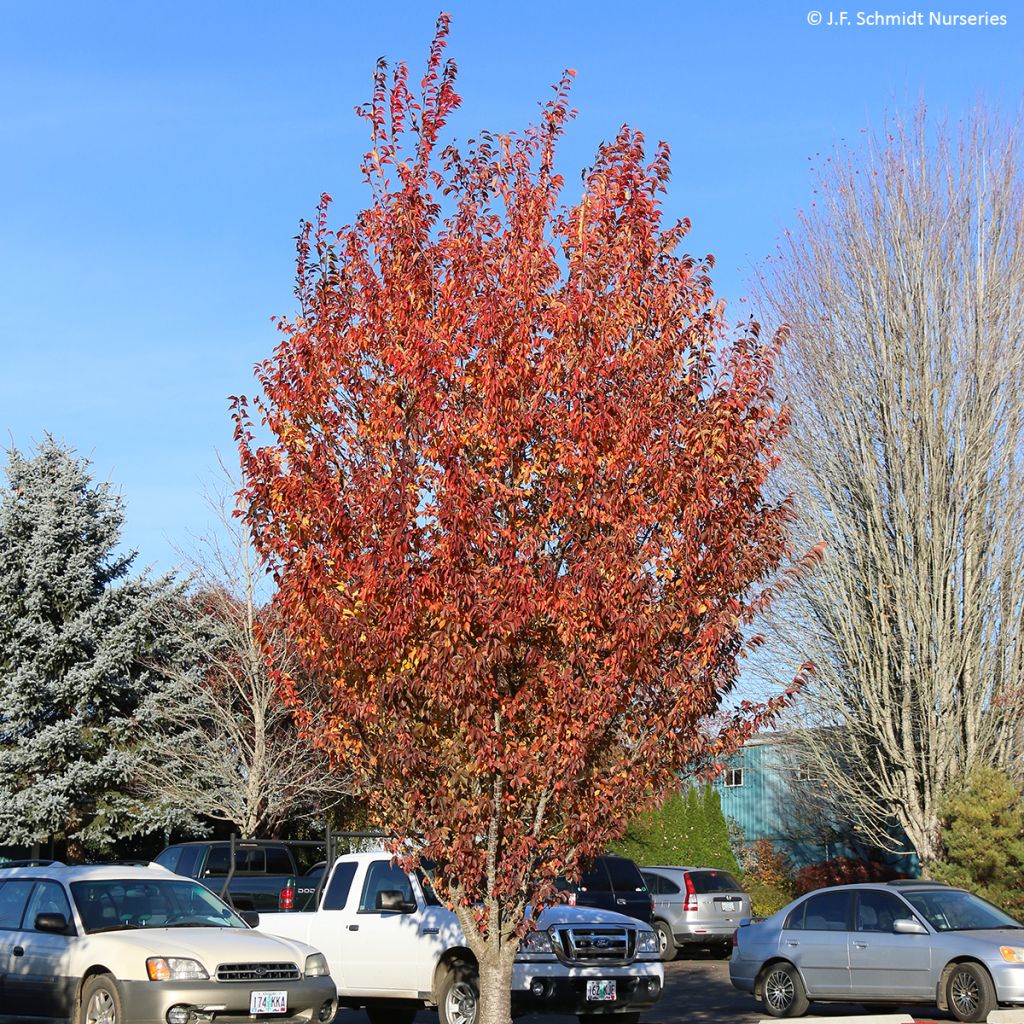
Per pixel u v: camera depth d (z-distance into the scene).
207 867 20.73
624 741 9.97
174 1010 12.45
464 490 9.27
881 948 17.48
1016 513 28.75
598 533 9.66
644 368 10.11
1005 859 25.12
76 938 13.34
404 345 10.03
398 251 10.31
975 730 28.27
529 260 10.12
